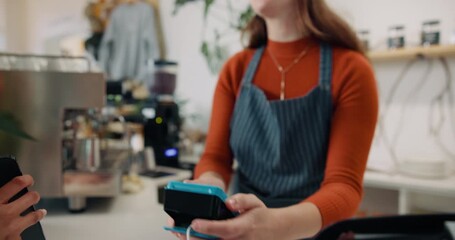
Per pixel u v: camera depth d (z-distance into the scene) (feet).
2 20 9.64
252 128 2.76
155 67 6.34
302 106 2.57
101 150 3.55
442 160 5.15
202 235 1.28
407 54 5.35
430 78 5.63
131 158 4.41
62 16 9.17
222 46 7.32
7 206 1.44
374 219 1.82
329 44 2.73
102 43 8.54
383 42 5.95
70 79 2.84
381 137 6.10
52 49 9.39
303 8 2.66
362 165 2.29
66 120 3.13
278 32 2.81
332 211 1.92
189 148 6.68
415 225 1.80
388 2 5.87
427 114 5.71
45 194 2.92
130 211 2.99
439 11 5.49
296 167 2.63
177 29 7.93
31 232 1.63
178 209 1.30
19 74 2.78
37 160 2.87
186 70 7.91
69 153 3.15
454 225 1.69
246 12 6.85
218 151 2.93
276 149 2.63
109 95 4.82
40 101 2.82
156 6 8.10
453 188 4.43
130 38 8.14
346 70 2.49
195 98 7.84
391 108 5.99
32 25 9.70
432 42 5.31
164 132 5.49
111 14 8.37
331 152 2.37
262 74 2.88
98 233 2.46
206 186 1.30
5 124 2.77
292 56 2.79
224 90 3.11
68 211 2.98
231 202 1.31
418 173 4.97
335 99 2.51
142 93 6.84
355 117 2.35
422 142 5.78
